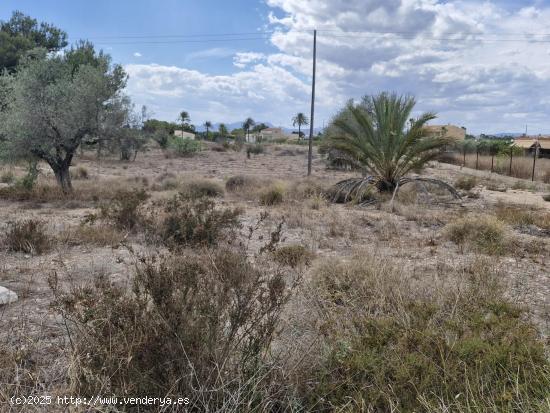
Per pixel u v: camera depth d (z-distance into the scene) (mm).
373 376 2760
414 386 2590
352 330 3365
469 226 8422
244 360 2664
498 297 4273
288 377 2719
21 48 30141
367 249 6832
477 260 5949
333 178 24188
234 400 2395
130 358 2291
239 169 30969
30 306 4277
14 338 3473
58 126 14289
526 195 18391
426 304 3645
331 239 8312
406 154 15562
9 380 2748
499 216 11445
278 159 42594
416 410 2514
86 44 25812
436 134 15812
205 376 2518
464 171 29422
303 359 2891
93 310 2643
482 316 3383
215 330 2615
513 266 6402
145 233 7688
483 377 2705
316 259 6078
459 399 2566
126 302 2668
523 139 56750
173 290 2711
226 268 3305
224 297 2770
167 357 2496
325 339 3168
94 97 14797
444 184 15453
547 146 48719
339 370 2877
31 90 14203
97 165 30734
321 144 17656
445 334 3182
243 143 62344
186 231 7270
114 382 2375
